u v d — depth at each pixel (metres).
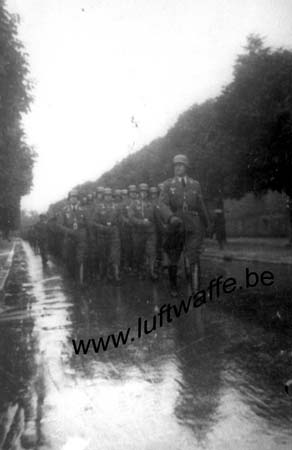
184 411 3.89
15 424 3.81
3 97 15.19
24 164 19.59
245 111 18.17
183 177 8.77
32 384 4.78
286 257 15.70
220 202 25.69
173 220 8.40
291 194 20.39
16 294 11.92
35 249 38.47
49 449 3.38
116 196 15.24
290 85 17.62
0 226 28.09
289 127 17.30
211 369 4.89
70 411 4.04
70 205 13.58
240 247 23.55
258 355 5.23
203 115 26.33
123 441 3.46
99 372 5.05
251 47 18.64
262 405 3.88
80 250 13.29
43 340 6.64
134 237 13.61
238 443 3.30
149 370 5.02
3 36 14.38
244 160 19.62
